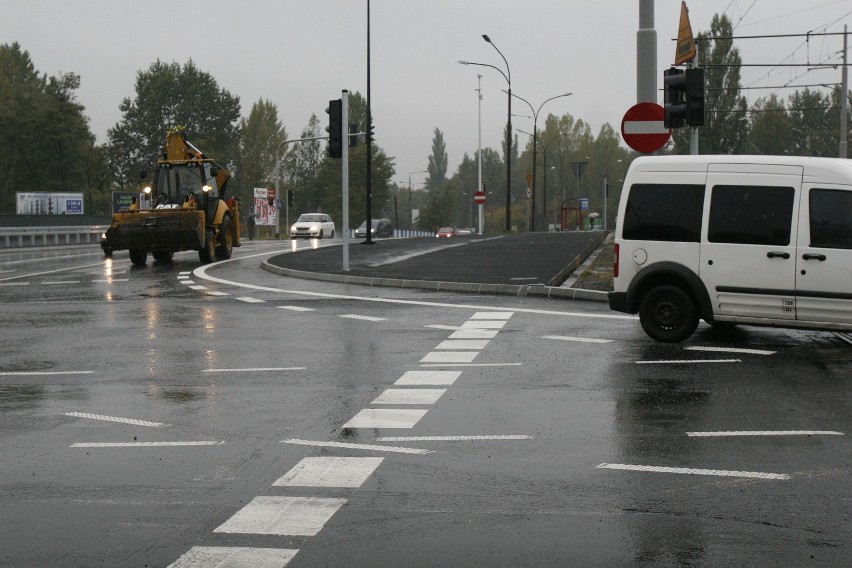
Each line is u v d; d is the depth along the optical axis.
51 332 13.70
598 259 24.95
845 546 4.81
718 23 74.31
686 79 17.58
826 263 11.27
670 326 12.06
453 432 7.42
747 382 9.46
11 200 91.25
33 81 117.81
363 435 7.34
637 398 8.70
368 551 4.80
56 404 8.63
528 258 26.41
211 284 22.02
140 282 22.80
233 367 10.59
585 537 4.96
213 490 5.90
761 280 11.56
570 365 10.52
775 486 5.88
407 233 110.19
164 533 5.09
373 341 12.53
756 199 11.66
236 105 119.25
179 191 30.25
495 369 10.31
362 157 117.31
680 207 11.98
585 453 6.73
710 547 4.80
